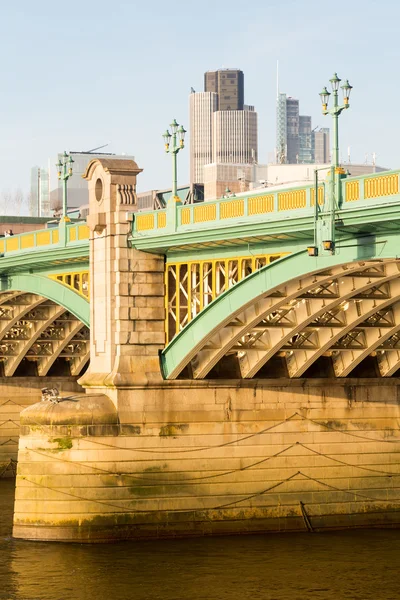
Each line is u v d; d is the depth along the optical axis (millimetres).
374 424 69750
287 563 60906
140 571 59625
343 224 51781
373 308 62719
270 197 56781
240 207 58844
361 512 69250
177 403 67250
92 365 70188
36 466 66500
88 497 65938
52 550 64312
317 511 68500
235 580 57781
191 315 66375
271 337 65625
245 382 67750
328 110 54562
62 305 79812
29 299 90500
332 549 63938
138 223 67750
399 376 70625
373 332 66562
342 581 57531
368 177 50812
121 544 65500
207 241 60844
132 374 66875
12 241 85500
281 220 55031
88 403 66562
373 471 69500
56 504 66125
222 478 67500
